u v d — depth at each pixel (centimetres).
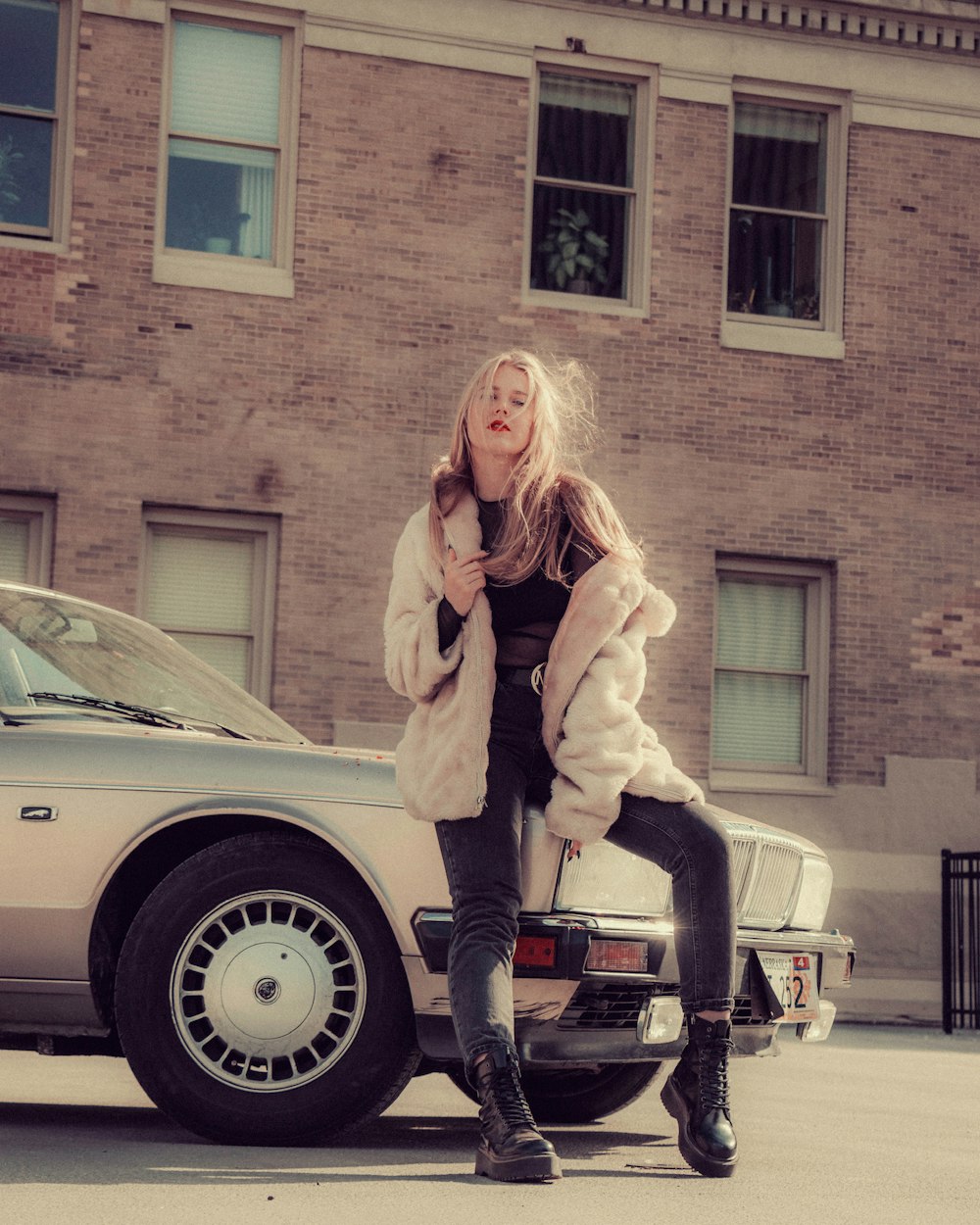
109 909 460
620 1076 554
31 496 1330
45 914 451
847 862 1453
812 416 1480
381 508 1380
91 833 451
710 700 1436
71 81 1360
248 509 1357
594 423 1431
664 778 413
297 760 452
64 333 1338
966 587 1499
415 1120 539
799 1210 373
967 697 1492
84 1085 648
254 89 1400
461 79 1424
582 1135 514
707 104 1483
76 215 1347
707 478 1452
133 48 1367
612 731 412
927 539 1495
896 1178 442
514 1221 338
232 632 1362
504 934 402
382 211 1402
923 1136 561
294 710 1352
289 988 438
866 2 1505
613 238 1469
